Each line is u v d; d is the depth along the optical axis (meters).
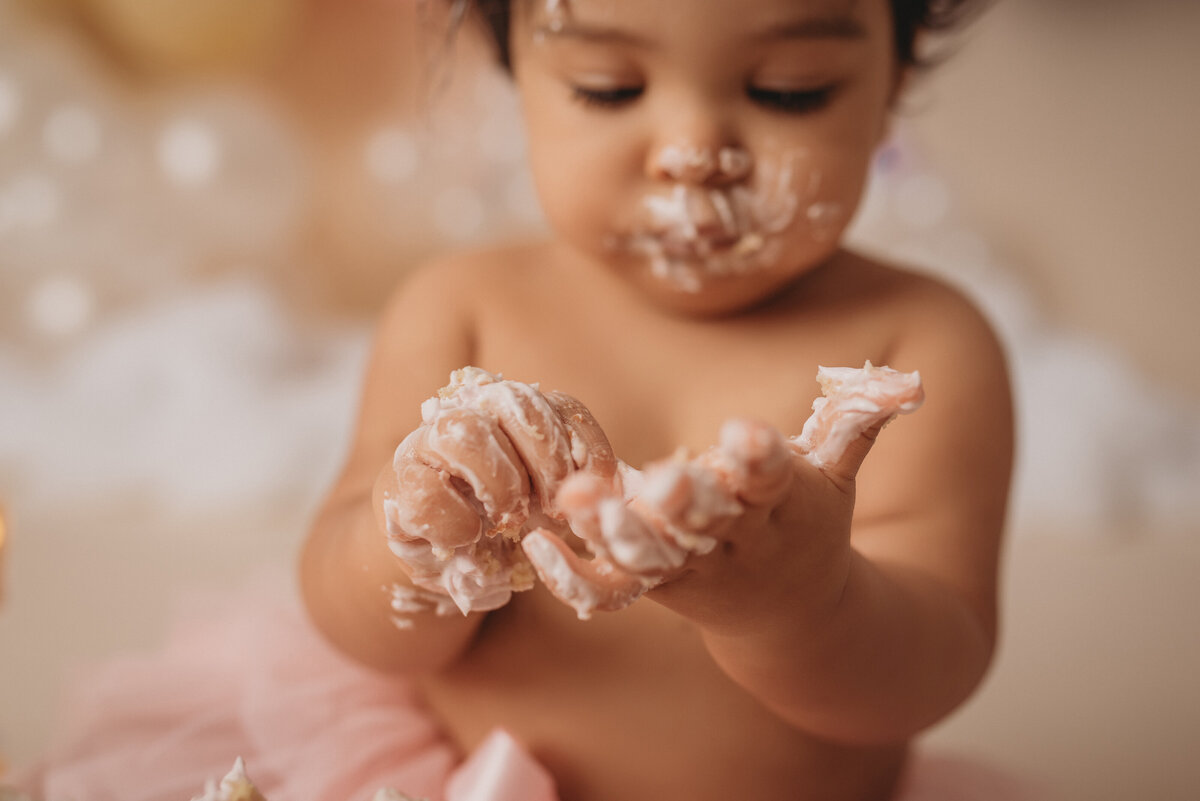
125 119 1.52
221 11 1.59
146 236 1.49
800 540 0.43
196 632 0.69
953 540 0.56
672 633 0.54
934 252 1.46
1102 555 1.05
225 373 1.28
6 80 1.39
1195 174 1.62
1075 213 1.62
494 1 0.67
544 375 0.58
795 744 0.54
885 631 0.50
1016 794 0.64
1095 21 1.67
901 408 0.43
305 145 1.77
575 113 0.55
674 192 0.54
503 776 0.53
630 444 0.57
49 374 1.36
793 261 0.55
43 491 1.14
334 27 1.76
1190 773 0.76
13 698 0.79
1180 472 1.18
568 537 0.52
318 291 1.69
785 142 0.54
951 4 0.66
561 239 0.57
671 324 0.58
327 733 0.57
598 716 0.55
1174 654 0.88
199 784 0.57
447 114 1.71
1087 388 1.26
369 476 0.57
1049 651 0.88
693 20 0.52
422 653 0.54
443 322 0.60
